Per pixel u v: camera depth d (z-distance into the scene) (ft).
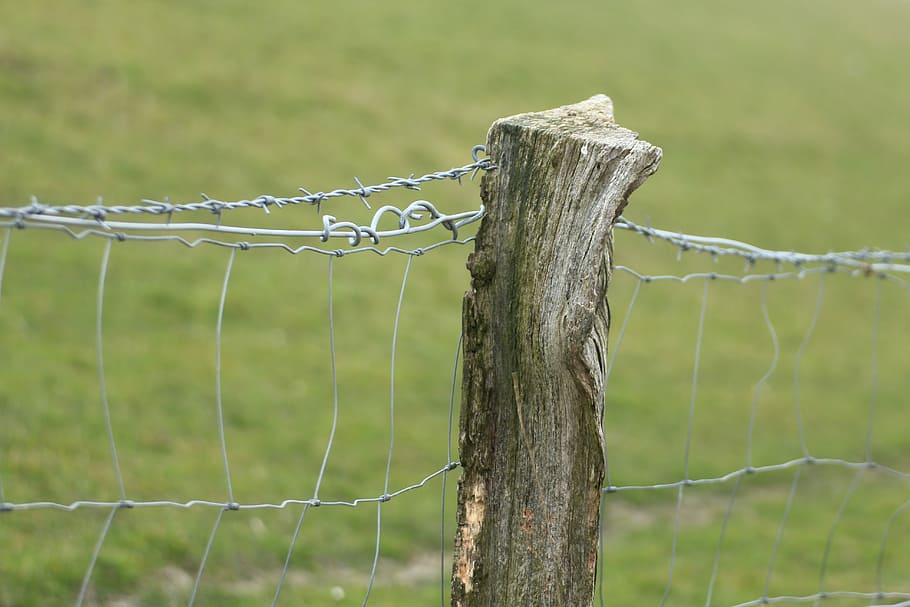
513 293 15.51
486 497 16.01
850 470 62.59
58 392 48.57
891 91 178.70
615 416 63.00
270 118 107.14
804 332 87.81
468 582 16.12
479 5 169.48
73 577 34.04
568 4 182.19
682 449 60.18
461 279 84.33
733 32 189.98
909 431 69.92
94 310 61.16
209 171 91.25
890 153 148.66
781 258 25.50
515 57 148.46
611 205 14.92
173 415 50.11
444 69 136.98
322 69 124.77
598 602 40.29
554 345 15.14
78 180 81.56
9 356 51.37
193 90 106.93
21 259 65.16
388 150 107.55
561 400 15.43
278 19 137.08
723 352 79.25
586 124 15.92
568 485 15.60
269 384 57.21
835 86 172.96
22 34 105.29
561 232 15.17
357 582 39.27
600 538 16.61
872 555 49.52
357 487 47.83
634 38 172.55
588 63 152.87
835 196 127.65
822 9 223.71
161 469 44.04
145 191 83.66
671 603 41.09
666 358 75.36
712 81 159.53
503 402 15.80
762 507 55.11
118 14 121.39
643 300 86.94
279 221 84.53
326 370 61.41
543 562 15.78
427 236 91.15
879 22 225.56
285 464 48.29
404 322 72.74
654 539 48.80
